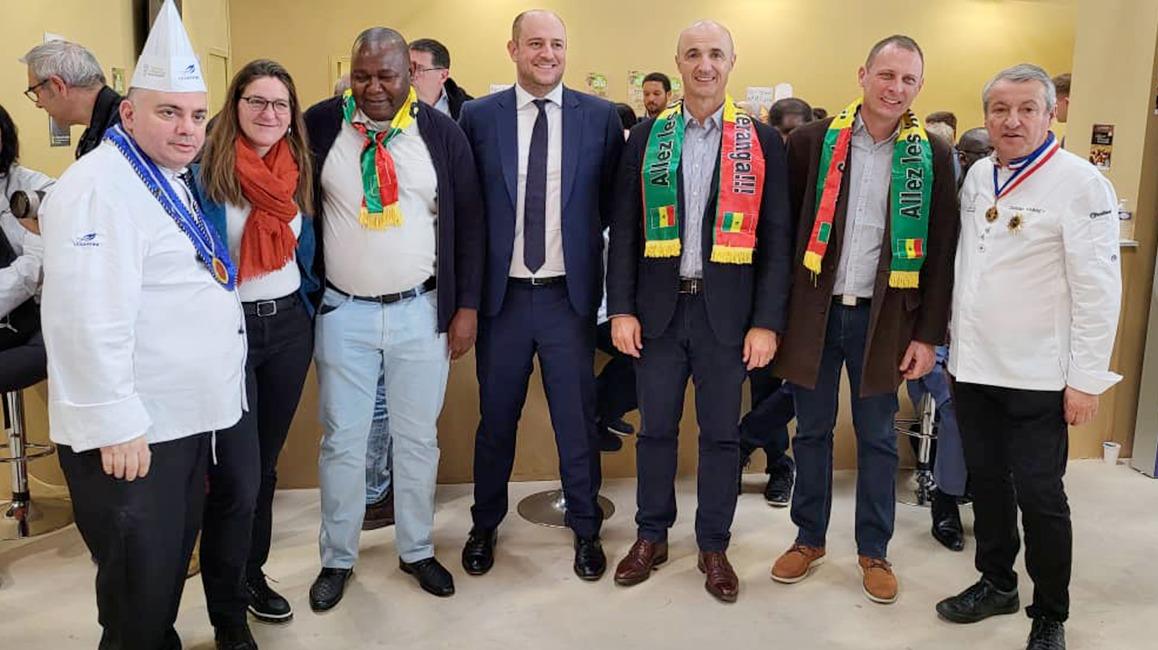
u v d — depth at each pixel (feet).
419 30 22.57
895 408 8.94
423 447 8.89
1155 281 12.61
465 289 8.79
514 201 8.87
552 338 9.12
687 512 11.19
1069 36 25.04
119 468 5.60
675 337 8.91
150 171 5.94
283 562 9.66
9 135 9.12
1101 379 7.38
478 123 9.00
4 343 8.92
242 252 7.25
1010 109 7.60
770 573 9.58
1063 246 7.53
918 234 8.29
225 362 6.40
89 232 5.48
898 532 10.77
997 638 8.32
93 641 8.02
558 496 11.47
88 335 5.41
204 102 5.99
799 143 8.91
